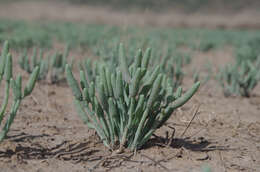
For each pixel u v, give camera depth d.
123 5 60.75
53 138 4.67
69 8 56.50
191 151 4.40
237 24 49.72
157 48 13.20
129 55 8.28
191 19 52.19
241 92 8.11
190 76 10.62
